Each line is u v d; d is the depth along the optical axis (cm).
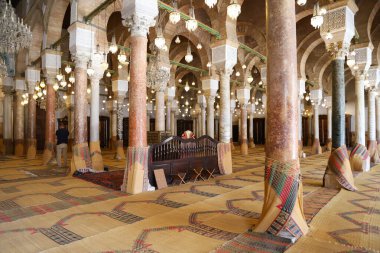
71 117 1762
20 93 1411
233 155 1476
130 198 516
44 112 1864
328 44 694
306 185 636
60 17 1018
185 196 529
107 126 2292
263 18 1224
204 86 1379
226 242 306
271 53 350
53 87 1035
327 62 1592
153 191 576
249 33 1305
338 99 654
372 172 819
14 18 738
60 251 287
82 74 828
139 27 590
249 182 674
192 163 727
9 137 1519
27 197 522
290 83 342
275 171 339
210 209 439
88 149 829
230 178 734
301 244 304
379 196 526
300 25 1316
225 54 862
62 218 397
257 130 2892
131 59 595
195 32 1292
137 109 583
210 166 781
